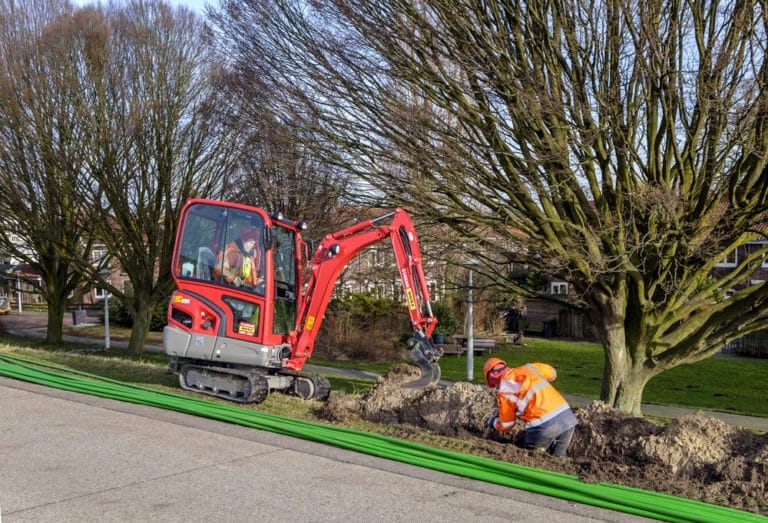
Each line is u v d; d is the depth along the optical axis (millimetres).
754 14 9773
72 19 18922
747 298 10625
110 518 4949
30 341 26594
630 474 6672
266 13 11750
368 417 9086
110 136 18672
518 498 5676
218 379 9805
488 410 8398
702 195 10609
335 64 11266
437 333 25141
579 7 10117
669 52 9922
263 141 12688
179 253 10102
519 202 11141
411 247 9219
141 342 22578
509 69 10203
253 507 5246
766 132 9867
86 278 24156
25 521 4859
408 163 10828
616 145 10375
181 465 6242
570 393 16562
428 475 6195
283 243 10211
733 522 5266
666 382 18453
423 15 10734
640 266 11164
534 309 32406
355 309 24547
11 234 25688
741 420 12914
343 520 5035
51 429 7344
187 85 19391
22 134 19062
